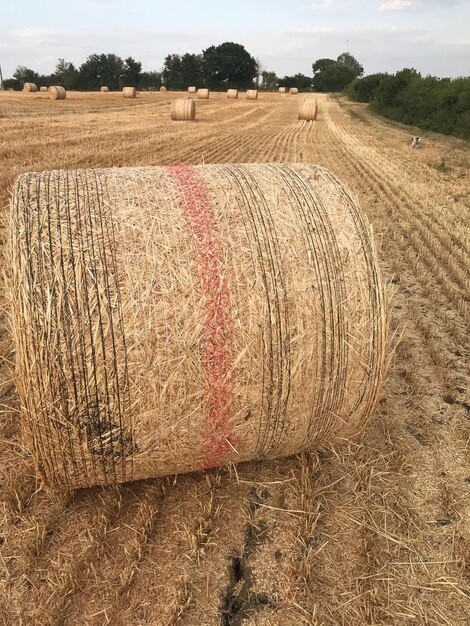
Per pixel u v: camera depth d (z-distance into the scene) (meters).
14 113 25.33
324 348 3.03
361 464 3.61
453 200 11.36
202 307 2.81
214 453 3.20
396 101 39.28
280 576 2.91
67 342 2.66
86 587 2.80
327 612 2.74
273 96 63.72
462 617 2.74
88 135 17.38
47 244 2.74
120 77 86.50
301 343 2.98
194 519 3.17
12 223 2.82
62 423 2.77
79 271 2.71
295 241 3.04
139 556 2.94
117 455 2.96
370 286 3.14
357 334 3.10
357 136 24.30
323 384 3.10
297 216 3.13
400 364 4.99
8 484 3.32
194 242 2.90
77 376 2.70
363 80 61.00
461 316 6.05
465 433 4.07
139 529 3.11
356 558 3.03
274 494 3.44
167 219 2.95
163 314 2.77
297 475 3.57
